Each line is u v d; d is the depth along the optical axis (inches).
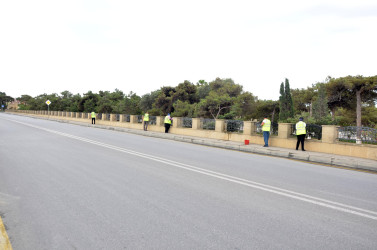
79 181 200.7
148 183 200.7
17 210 142.6
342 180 240.7
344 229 129.1
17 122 1005.2
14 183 191.8
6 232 117.3
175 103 1620.3
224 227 126.8
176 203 158.6
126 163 276.1
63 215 137.0
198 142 545.6
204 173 241.1
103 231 120.0
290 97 1166.3
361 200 177.9
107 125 1028.5
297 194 185.3
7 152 328.5
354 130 390.0
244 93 1589.6
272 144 484.4
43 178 206.7
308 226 131.1
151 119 829.2
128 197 167.2
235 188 194.7
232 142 520.7
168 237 115.4
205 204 158.1
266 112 1641.2
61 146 391.2
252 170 266.4
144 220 132.7
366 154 366.0
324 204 165.8
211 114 1425.9
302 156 378.9
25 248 104.7
